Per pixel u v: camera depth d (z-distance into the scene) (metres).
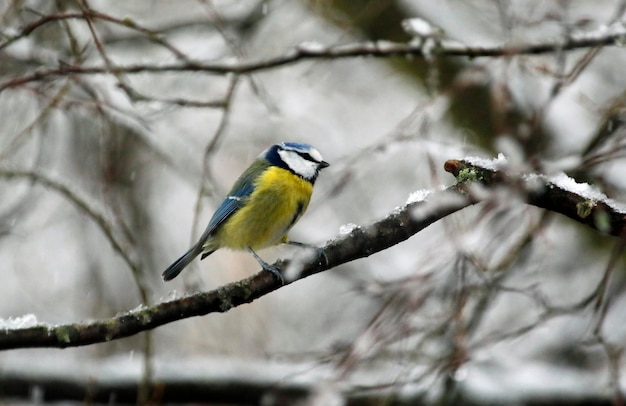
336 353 9.67
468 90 12.90
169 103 10.36
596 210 6.21
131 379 10.94
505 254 10.26
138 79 13.72
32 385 10.95
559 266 13.38
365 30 14.34
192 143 14.56
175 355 14.95
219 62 10.76
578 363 11.77
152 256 14.88
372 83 16.22
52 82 10.94
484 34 14.03
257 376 10.99
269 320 15.57
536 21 10.59
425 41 10.85
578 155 9.80
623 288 12.55
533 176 6.36
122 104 12.29
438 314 9.53
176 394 10.93
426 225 6.44
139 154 14.97
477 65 10.84
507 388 11.09
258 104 15.77
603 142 9.97
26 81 9.69
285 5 15.48
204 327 15.31
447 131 13.57
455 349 9.23
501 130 9.70
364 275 13.41
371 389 9.21
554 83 10.65
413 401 10.28
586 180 9.71
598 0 14.36
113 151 11.87
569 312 9.31
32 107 13.06
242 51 11.09
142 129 13.08
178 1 15.55
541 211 9.70
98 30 12.29
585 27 11.33
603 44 9.92
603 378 11.17
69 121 13.77
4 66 12.20
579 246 13.52
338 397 8.91
